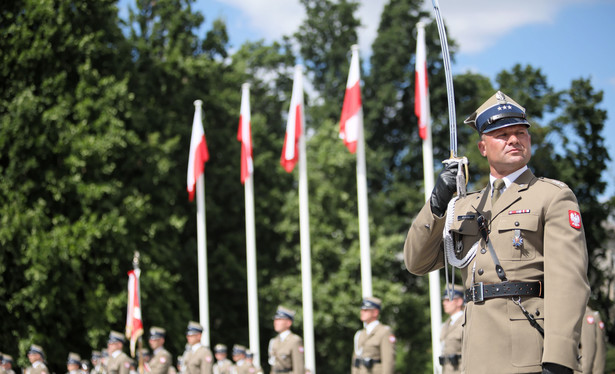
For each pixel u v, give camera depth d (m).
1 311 24.34
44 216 24.56
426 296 37.50
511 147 3.85
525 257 3.72
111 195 26.22
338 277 32.66
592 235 34.19
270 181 34.28
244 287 32.25
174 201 29.70
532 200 3.76
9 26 26.56
